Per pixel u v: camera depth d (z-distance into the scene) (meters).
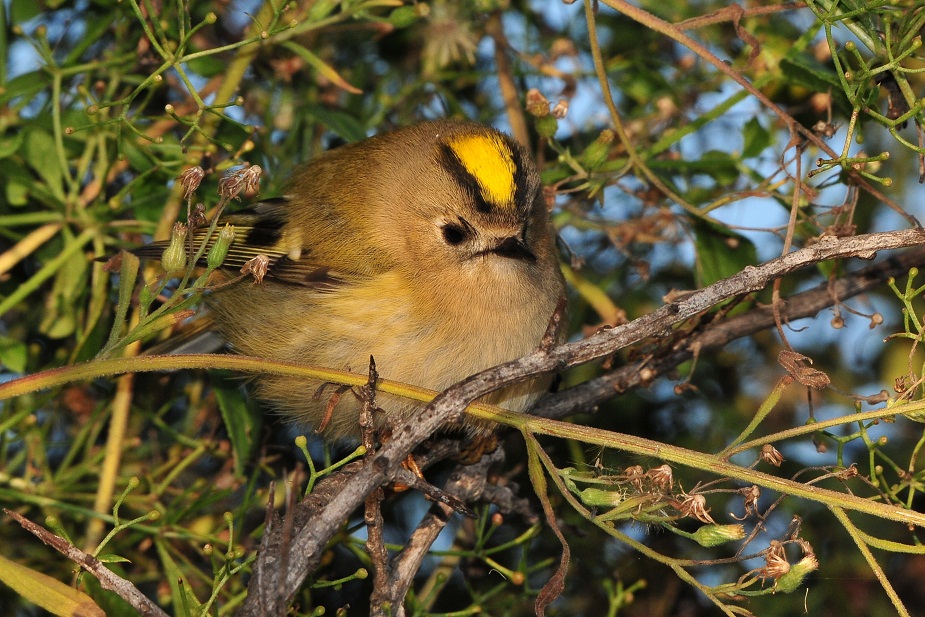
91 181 9.86
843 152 6.58
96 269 9.01
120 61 9.12
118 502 5.64
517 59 10.64
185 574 8.80
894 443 10.14
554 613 9.54
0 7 9.03
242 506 8.34
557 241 10.22
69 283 9.18
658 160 9.38
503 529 10.08
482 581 10.02
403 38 10.73
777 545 5.39
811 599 9.63
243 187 6.15
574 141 10.87
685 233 9.51
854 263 10.73
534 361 5.88
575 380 10.77
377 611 5.79
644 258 10.88
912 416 5.65
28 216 9.01
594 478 5.70
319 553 5.60
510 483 8.81
